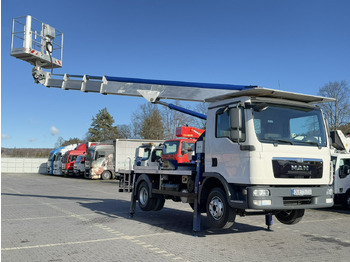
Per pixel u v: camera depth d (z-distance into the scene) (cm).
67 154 3797
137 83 1016
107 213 1156
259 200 644
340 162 1300
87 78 1055
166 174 950
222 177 721
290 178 676
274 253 639
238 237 784
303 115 734
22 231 840
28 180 3162
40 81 1075
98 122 6644
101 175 3166
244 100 694
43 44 1055
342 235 816
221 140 736
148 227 903
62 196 1736
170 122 5269
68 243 716
